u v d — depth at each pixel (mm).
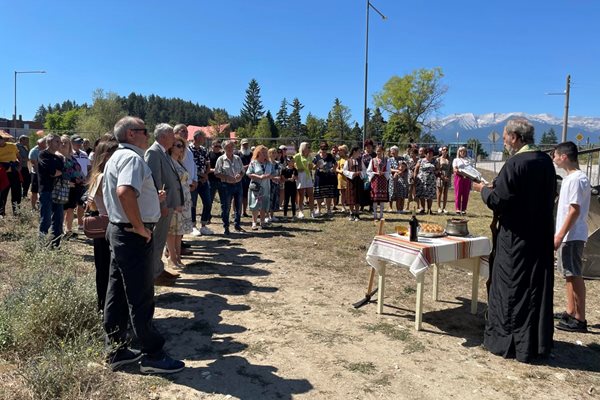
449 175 13570
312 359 3916
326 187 11555
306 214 12266
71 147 7848
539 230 3893
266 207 9844
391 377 3664
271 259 7191
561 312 5223
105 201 3416
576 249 4656
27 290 4023
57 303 3803
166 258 6949
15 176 10359
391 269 6883
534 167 3838
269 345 4152
